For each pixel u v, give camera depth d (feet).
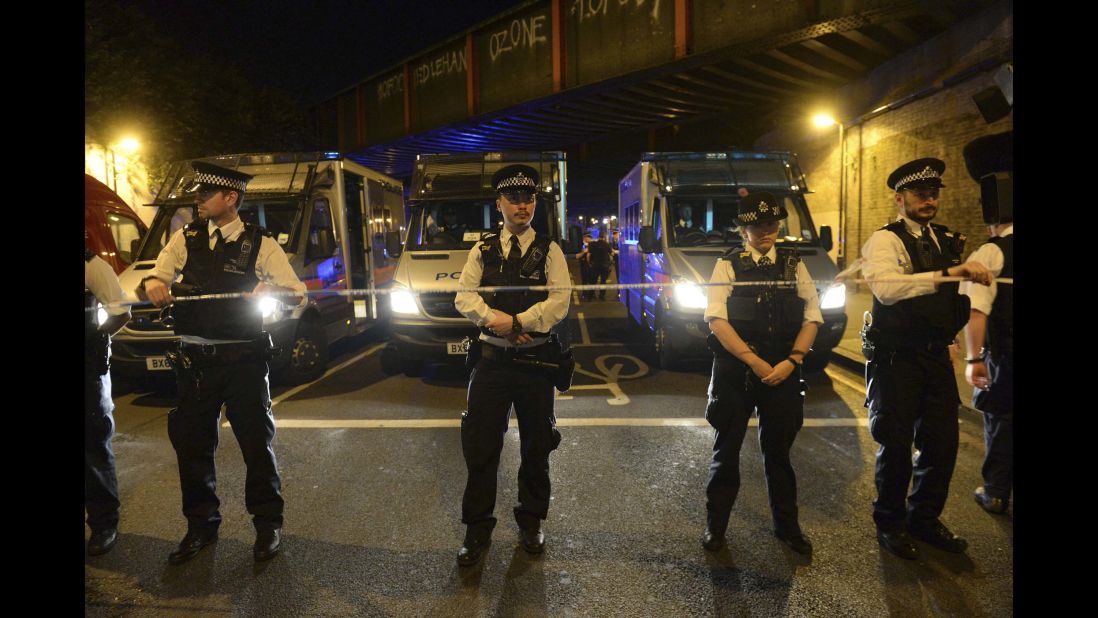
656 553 9.64
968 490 11.64
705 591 8.61
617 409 17.70
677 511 11.08
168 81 44.98
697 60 34.96
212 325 9.24
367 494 12.01
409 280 20.99
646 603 8.36
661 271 22.34
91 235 24.35
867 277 9.16
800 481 12.28
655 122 52.47
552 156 24.17
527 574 9.11
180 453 9.52
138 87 41.91
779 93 41.75
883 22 27.96
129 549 10.00
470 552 9.32
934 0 25.29
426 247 22.77
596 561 9.44
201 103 47.93
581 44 41.34
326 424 16.74
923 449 9.50
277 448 14.74
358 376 22.97
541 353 9.53
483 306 9.09
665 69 36.70
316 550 9.89
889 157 34.42
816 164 43.37
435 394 20.07
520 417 9.75
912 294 8.93
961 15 26.99
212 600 8.59
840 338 20.25
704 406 17.95
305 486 12.42
